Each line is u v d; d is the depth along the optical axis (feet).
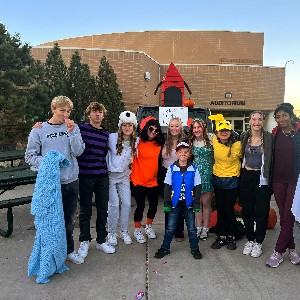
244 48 100.12
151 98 77.92
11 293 10.53
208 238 15.47
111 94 55.42
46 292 10.59
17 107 38.58
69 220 12.53
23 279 11.45
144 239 14.89
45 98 43.96
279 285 10.98
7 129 40.27
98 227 13.84
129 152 14.43
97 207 13.74
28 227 17.01
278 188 12.64
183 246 14.53
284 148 12.48
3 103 37.52
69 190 12.14
